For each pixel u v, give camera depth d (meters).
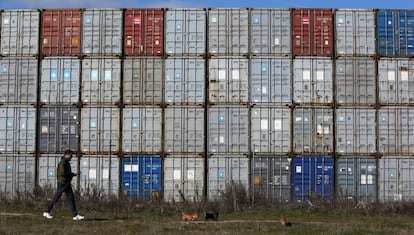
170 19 35.97
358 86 35.81
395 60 36.03
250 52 35.78
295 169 35.19
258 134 35.38
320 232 22.05
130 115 35.62
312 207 30.66
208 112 35.50
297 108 35.53
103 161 35.41
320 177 35.22
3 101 36.00
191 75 35.69
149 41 35.91
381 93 35.81
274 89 35.59
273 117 35.50
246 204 31.62
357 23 36.12
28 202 30.73
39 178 35.50
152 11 36.06
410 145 35.72
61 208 29.55
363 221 27.05
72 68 35.97
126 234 20.69
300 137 35.44
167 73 35.78
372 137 35.62
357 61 35.94
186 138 35.38
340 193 34.34
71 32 36.16
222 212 29.72
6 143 35.78
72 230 21.42
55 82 35.94
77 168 35.41
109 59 35.84
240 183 34.19
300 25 35.97
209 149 35.31
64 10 36.28
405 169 35.53
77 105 35.72
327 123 35.59
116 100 35.69
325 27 36.00
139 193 35.09
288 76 35.72
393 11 36.25
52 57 36.06
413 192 35.38
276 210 30.55
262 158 35.25
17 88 36.00
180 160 35.28
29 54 36.16
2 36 36.34
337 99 35.72
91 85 35.81
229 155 35.28
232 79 35.66
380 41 36.06
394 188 35.34
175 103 35.59
